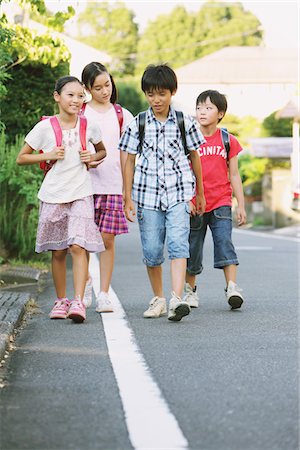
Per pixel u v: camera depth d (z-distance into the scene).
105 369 6.47
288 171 36.62
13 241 14.56
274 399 5.57
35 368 6.54
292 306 9.96
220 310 9.59
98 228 9.35
